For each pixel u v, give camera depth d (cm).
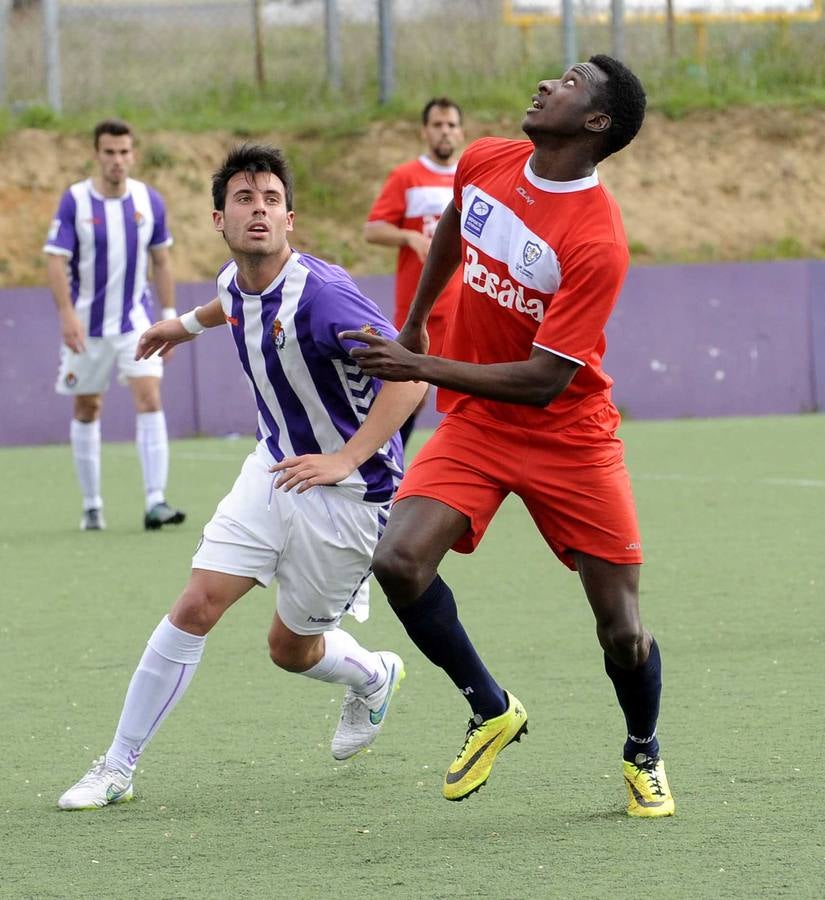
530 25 3684
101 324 1642
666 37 3759
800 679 940
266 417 774
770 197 3531
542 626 1129
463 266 719
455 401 729
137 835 676
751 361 3003
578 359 666
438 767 780
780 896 569
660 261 3362
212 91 3569
